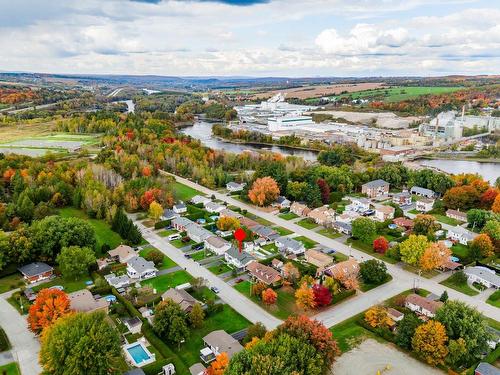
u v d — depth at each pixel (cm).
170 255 15400
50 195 19750
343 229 17538
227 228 17325
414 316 10662
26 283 13125
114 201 19588
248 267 14038
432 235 16125
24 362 9606
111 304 11988
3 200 19688
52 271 13662
